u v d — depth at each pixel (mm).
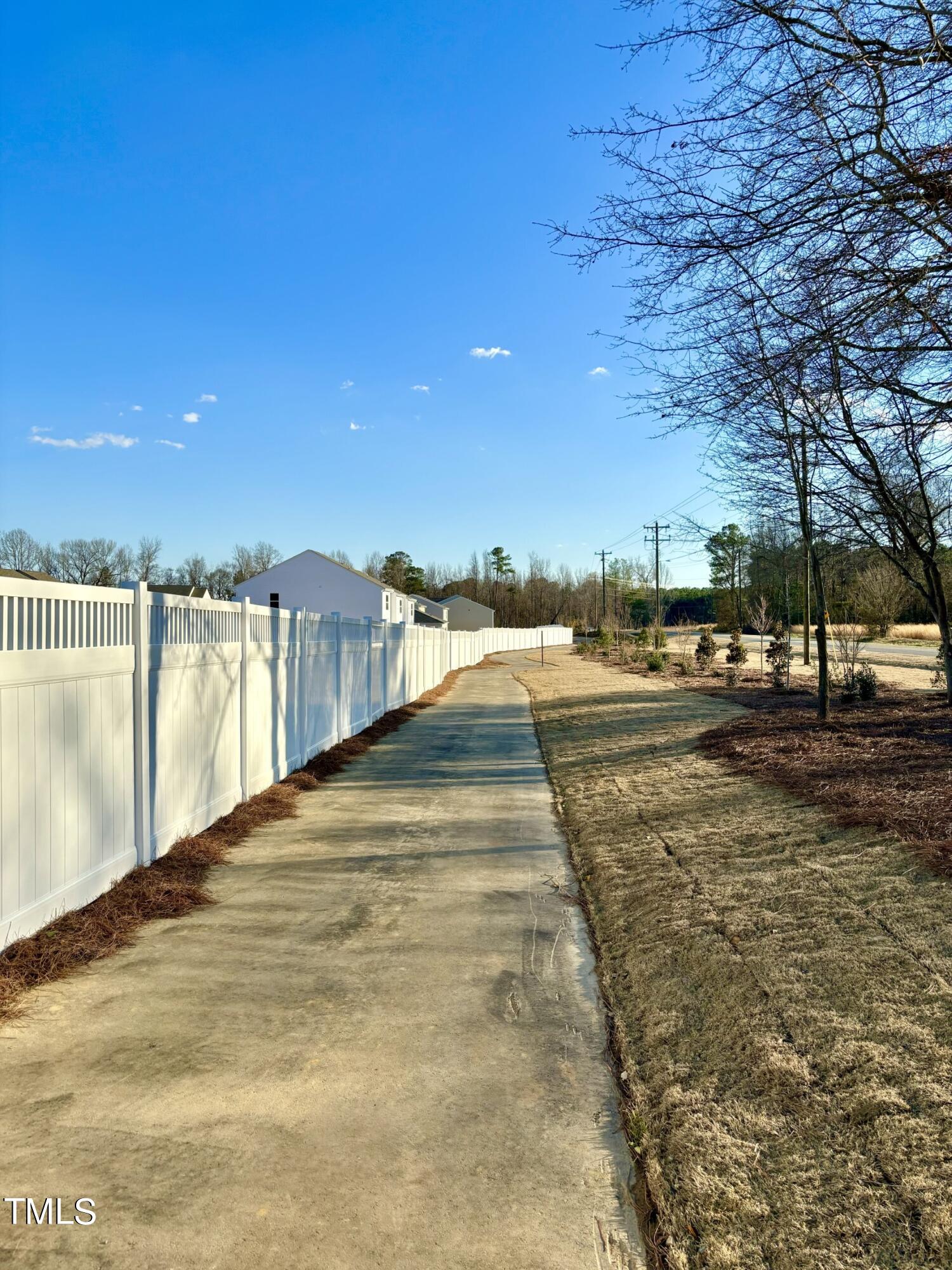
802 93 4082
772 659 20469
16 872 3955
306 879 5773
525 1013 3740
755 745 9602
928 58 3783
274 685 8750
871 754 8055
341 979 4062
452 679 31688
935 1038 2988
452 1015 3695
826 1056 3020
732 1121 2762
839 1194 2340
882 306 4289
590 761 10656
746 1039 3248
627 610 65688
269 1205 2371
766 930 4277
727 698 17141
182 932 4656
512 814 8039
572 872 6086
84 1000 3727
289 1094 2979
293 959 4301
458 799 8758
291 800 8312
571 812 7938
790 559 15828
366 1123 2812
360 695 13781
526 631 69750
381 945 4539
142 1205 2357
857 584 20453
